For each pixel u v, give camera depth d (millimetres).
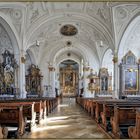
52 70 25484
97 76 24250
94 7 15883
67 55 31172
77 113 14234
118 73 17109
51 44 24453
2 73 16219
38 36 19281
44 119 11344
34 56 24031
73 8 16219
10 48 16625
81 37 22312
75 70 39500
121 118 6566
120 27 16125
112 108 7945
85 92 25062
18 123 6957
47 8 16016
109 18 15992
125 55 17188
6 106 7219
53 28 20156
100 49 23250
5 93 16016
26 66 24344
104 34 17328
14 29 15875
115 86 17188
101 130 8156
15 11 14969
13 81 16453
